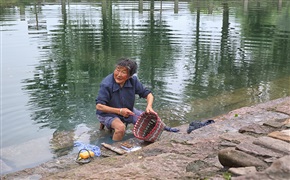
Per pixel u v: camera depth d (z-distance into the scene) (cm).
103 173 291
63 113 565
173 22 1395
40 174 336
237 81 744
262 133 367
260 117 441
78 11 1639
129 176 281
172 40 1097
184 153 328
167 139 387
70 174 305
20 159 410
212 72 803
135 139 436
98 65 841
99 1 2044
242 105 606
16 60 858
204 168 287
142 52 960
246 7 1852
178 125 524
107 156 383
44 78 742
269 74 798
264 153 284
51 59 883
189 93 664
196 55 939
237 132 382
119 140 463
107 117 476
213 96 652
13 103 602
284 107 475
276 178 229
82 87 690
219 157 283
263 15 1617
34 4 1861
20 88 677
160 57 912
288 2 2111
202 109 589
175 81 733
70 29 1234
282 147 294
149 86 695
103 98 470
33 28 1238
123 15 1542
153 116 453
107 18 1462
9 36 1105
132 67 463
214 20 1469
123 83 473
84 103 609
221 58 920
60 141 464
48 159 410
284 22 1465
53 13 1570
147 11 1661
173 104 609
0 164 396
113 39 1102
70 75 764
